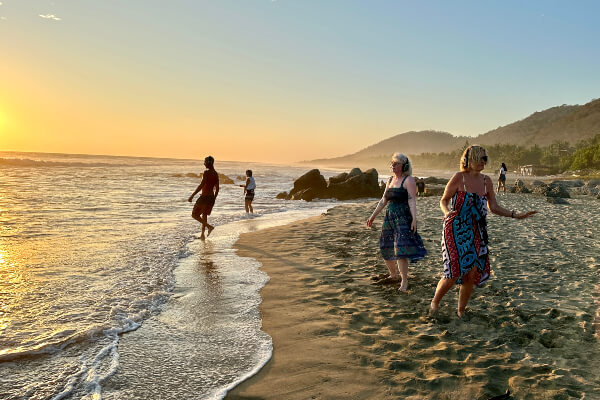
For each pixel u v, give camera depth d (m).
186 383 2.96
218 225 11.22
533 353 3.46
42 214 11.79
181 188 25.16
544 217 12.28
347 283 5.59
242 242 8.62
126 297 4.86
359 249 7.86
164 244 8.16
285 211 15.80
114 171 50.31
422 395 2.81
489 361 3.31
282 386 2.94
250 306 4.66
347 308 4.59
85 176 36.16
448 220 4.07
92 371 3.09
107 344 3.60
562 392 2.82
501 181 27.11
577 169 111.19
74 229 9.50
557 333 3.82
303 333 3.91
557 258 6.83
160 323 4.13
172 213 13.41
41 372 3.07
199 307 4.62
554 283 5.42
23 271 5.85
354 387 2.92
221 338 3.78
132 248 7.65
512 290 5.13
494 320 4.17
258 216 13.77
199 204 9.02
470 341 3.70
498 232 9.30
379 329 4.01
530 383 2.94
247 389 2.89
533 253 7.21
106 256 6.94
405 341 3.71
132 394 2.78
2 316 4.17
